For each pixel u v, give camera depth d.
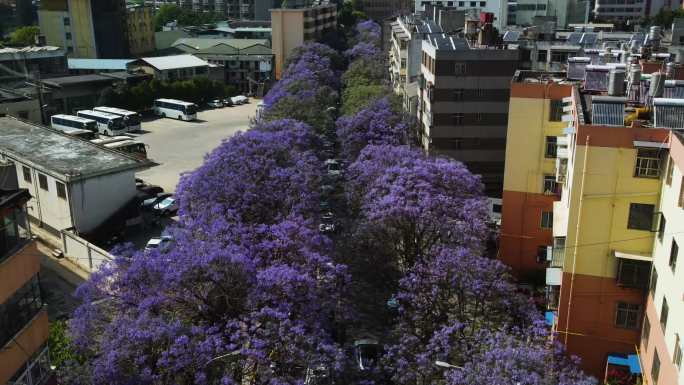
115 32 143.25
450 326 32.59
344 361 31.27
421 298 35.94
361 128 67.75
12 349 21.95
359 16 185.12
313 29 141.75
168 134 101.56
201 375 27.41
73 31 139.50
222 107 124.19
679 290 24.59
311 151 60.81
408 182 46.66
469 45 65.94
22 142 63.81
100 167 56.84
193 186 49.47
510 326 34.94
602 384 32.16
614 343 32.19
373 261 45.06
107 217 57.38
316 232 41.56
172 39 165.88
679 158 26.02
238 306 34.44
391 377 32.34
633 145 29.09
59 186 55.19
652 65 48.56
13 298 22.23
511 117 45.19
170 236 52.66
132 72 123.88
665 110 29.72
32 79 105.25
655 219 29.58
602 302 31.83
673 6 184.62
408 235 44.50
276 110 76.38
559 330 33.06
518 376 25.73
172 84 119.56
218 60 138.38
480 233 44.28
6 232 22.56
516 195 46.72
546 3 138.88
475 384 26.05
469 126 63.38
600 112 31.28
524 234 47.31
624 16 187.25
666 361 25.88
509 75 62.00
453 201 46.06
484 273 36.09
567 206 35.16
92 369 28.28
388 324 41.66
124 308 33.50
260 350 29.30
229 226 40.81
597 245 31.09
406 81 79.88
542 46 65.50
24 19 181.38
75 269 51.19
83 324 31.70
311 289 34.03
